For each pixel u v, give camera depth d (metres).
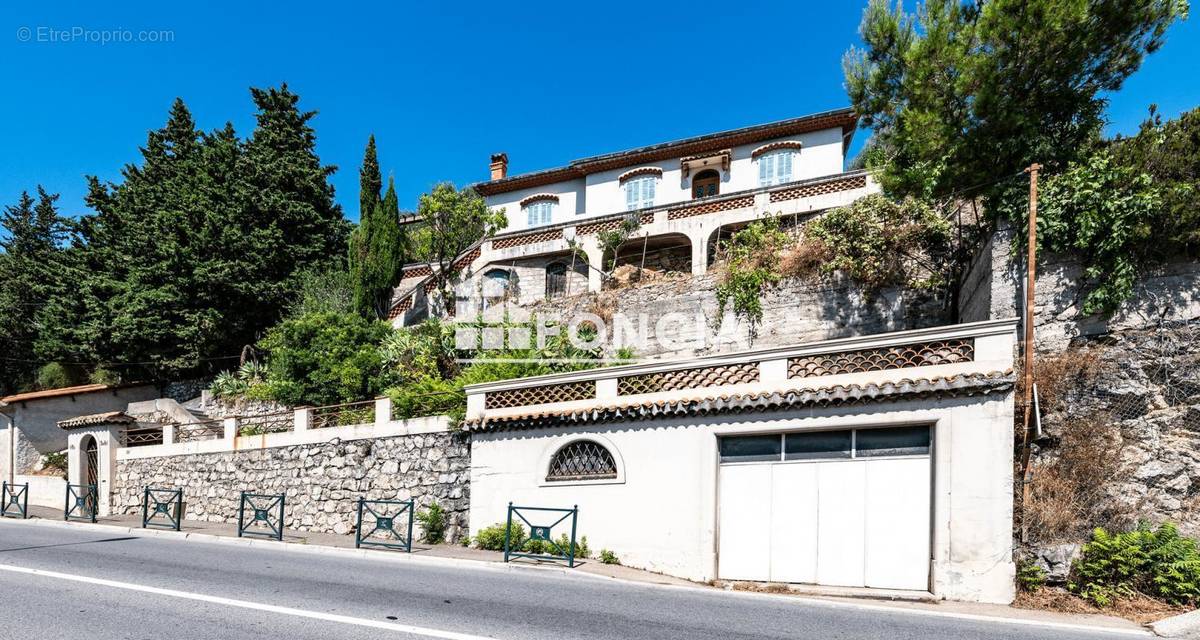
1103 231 8.95
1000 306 9.90
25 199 32.72
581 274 20.27
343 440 13.30
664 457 9.46
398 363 17.12
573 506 9.88
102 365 23.70
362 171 23.44
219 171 25.09
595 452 10.24
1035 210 8.74
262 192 24.12
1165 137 9.03
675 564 9.09
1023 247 9.68
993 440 7.62
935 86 10.05
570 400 10.59
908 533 7.98
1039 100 9.66
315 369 17.23
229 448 15.06
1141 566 7.44
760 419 8.84
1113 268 8.92
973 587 7.48
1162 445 8.30
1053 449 8.73
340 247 26.58
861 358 8.58
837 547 8.30
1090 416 8.71
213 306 22.72
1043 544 7.97
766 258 15.48
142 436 17.67
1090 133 9.70
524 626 6.09
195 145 29.06
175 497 15.64
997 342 7.81
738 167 22.98
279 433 14.35
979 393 7.73
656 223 19.16
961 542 7.61
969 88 9.67
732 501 9.01
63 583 7.56
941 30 9.80
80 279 25.47
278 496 12.34
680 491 9.25
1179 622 6.43
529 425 10.70
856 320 14.05
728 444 9.18
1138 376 8.66
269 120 27.45
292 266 24.47
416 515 11.91
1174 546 7.38
